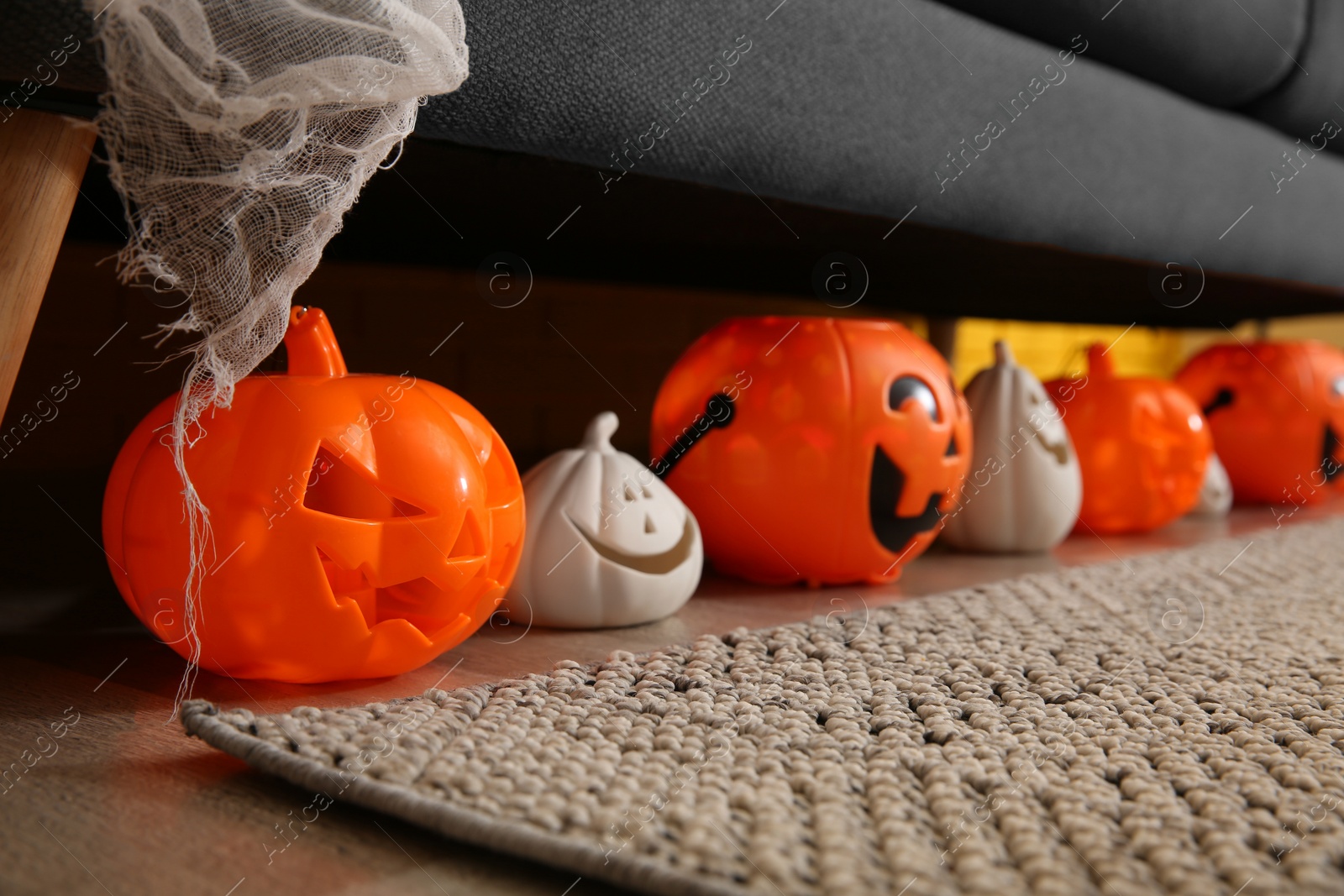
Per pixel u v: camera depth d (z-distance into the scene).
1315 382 1.65
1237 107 1.39
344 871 0.46
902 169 0.94
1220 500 1.57
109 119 0.53
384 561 0.68
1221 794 0.52
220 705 0.67
